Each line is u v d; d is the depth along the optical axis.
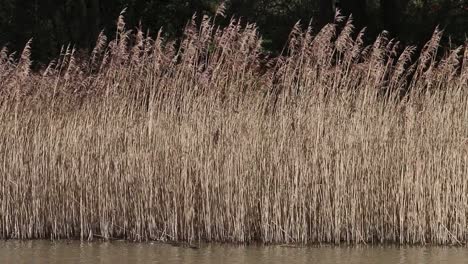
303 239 12.35
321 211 12.38
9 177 12.92
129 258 11.35
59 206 12.89
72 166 12.85
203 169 12.57
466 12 21.98
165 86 12.95
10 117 13.12
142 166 12.70
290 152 12.45
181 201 12.65
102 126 12.90
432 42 12.76
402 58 12.66
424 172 12.22
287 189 12.40
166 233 12.67
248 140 12.54
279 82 12.77
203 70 13.15
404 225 12.39
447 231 12.19
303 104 12.59
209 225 12.50
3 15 26.92
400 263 10.91
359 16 21.67
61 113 13.11
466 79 12.47
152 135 12.76
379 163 12.33
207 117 12.71
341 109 12.50
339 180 12.31
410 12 22.86
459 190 12.17
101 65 13.27
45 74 13.33
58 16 26.47
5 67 14.09
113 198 12.77
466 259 11.16
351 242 12.36
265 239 12.35
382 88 12.69
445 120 12.37
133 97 13.04
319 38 12.70
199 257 11.40
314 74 12.65
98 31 25.98
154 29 27.03
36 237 12.91
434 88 12.59
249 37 13.19
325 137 12.42
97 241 12.61
